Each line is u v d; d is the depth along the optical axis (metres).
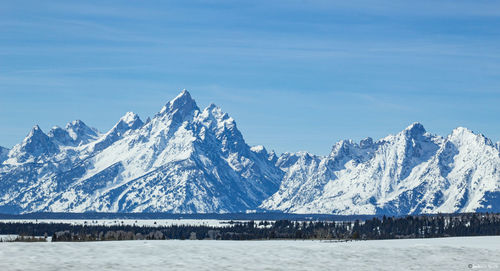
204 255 147.25
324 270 131.50
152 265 131.00
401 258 150.50
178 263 134.25
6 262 127.56
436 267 139.25
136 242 193.25
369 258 149.38
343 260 145.62
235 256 146.75
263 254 151.75
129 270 124.50
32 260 131.12
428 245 177.75
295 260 143.00
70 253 143.88
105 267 126.69
